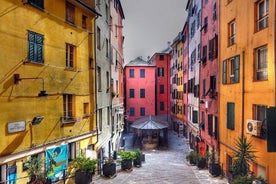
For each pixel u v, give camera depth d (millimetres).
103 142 20125
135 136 41875
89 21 17094
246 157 12250
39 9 12312
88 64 16859
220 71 18078
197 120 26875
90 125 17125
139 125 33750
